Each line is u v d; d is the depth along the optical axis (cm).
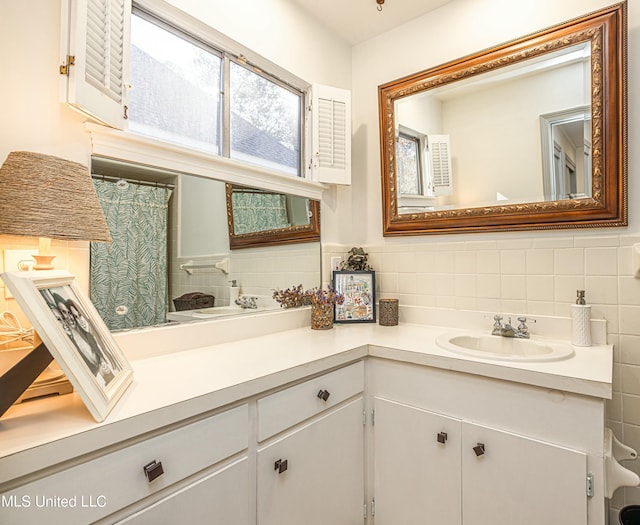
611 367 126
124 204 135
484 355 138
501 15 188
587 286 163
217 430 102
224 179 170
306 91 219
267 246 190
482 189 192
